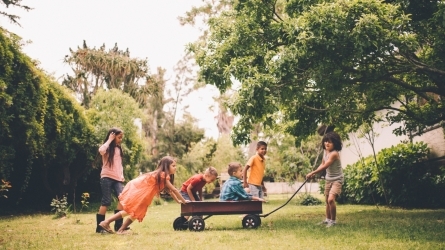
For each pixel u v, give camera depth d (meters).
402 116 10.28
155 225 7.62
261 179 7.95
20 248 4.75
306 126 9.84
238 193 6.83
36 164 13.73
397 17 6.72
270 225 7.00
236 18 8.38
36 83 11.48
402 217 8.16
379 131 17.44
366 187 13.49
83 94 24.05
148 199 6.13
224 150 24.45
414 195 11.71
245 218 6.60
